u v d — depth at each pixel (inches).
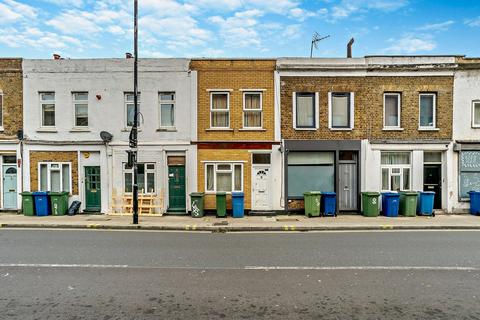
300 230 514.0
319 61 647.1
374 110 647.1
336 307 220.8
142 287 256.2
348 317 207.0
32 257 343.0
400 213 629.6
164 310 216.2
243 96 651.5
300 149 647.8
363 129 649.0
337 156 649.0
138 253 359.9
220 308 219.0
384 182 659.4
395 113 656.4
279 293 244.2
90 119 655.1
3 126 658.2
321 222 555.8
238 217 613.0
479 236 458.3
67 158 657.6
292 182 659.4
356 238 445.7
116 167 655.1
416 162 649.0
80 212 652.1
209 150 650.8
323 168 660.1
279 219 589.3
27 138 653.9
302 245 400.5
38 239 437.4
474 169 647.8
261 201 652.1
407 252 363.9
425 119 655.8
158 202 649.6
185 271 295.3
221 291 247.8
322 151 657.0
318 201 614.9
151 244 406.6
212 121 657.0
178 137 651.5
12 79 655.1
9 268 304.7
